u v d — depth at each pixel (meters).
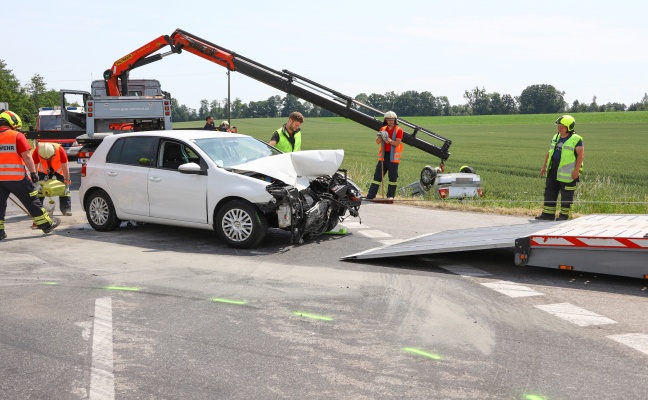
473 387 3.98
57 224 10.10
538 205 14.62
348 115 16.19
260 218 8.62
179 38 17.19
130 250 8.60
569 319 5.41
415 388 3.97
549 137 64.94
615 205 13.56
